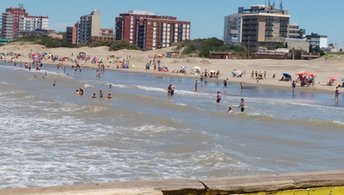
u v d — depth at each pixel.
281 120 43.53
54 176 19.30
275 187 4.45
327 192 4.65
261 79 102.31
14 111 40.66
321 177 4.65
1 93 56.50
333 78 93.25
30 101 49.41
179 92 73.44
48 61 161.25
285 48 192.50
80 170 20.52
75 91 64.88
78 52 195.50
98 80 93.94
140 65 146.25
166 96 66.25
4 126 31.86
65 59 166.12
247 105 58.12
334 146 30.80
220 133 34.38
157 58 162.38
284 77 100.38
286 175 4.64
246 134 34.72
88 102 50.28
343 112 54.78
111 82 89.56
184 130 32.81
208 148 26.11
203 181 4.30
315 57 170.12
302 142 32.06
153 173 20.56
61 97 55.69
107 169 20.92
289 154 27.20
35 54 173.88
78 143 26.70
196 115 46.16
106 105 46.03
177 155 24.39
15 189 3.67
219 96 59.94
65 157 22.92
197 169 21.67
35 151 23.95
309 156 26.98
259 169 22.41
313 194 4.61
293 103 62.81
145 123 35.84
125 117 39.03
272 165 23.81
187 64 141.62
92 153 24.17
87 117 38.88
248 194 4.36
